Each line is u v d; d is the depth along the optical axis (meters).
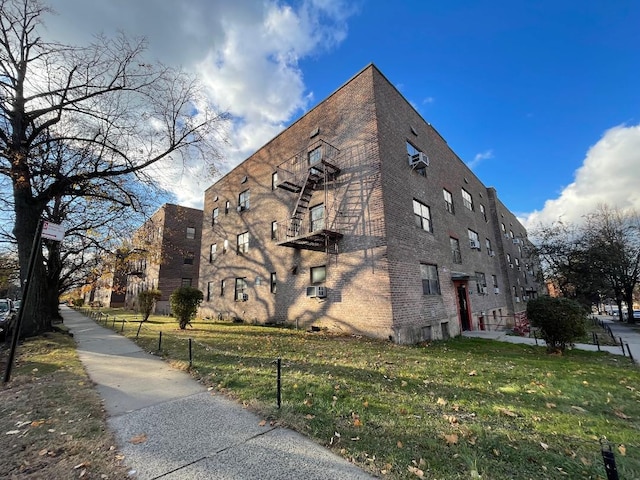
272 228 17.77
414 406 4.38
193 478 2.74
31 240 11.70
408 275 12.30
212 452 3.17
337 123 14.33
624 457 3.07
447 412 4.22
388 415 4.03
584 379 6.15
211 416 4.07
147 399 4.74
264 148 19.53
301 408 4.21
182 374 6.17
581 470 2.84
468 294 17.12
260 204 19.20
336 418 3.93
